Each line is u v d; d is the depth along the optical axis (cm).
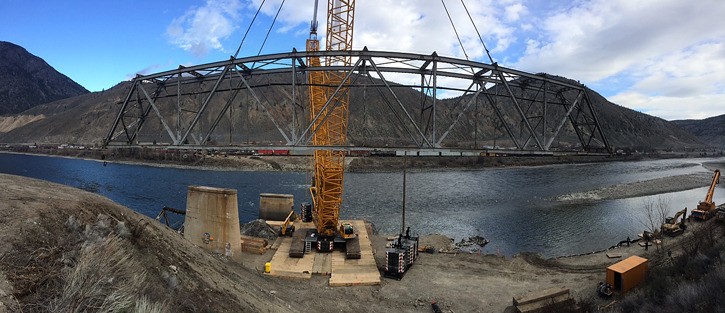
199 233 2977
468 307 2225
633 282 2212
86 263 820
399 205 6012
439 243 3828
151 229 1327
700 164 15450
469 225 4888
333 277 2544
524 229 4725
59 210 1009
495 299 2338
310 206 4147
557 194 7238
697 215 4456
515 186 8325
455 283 2594
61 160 13688
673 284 1886
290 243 3319
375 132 12200
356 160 11831
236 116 12838
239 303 1302
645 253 3353
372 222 4928
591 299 2195
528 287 2534
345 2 3272
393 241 3484
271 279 2392
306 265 2759
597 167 13575
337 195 3253
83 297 752
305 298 2145
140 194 6512
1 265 736
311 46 3359
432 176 10188
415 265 2975
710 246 2438
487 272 2838
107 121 18512
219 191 2928
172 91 10925
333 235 3198
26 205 961
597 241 4241
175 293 1055
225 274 1577
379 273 2720
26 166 11038
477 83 2631
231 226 2889
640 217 5347
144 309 798
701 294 1530
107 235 1041
